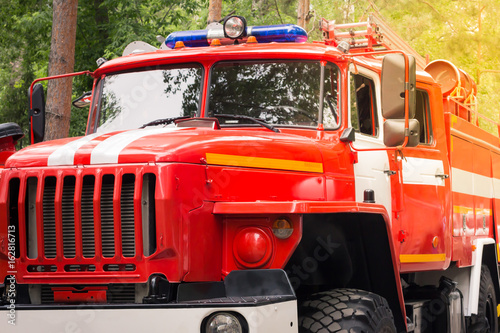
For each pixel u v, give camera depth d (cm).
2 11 2328
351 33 642
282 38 564
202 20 2542
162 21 2303
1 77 2484
